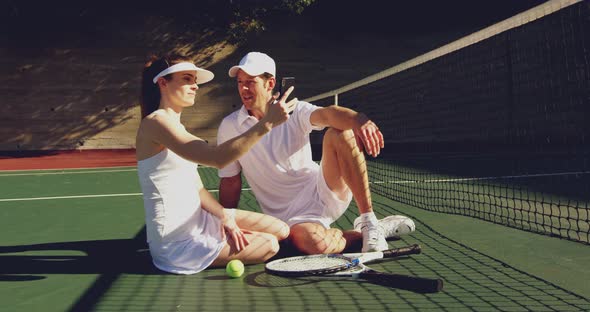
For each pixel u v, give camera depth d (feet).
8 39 45.29
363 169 10.00
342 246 10.18
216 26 47.67
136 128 47.14
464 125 45.06
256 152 10.70
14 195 20.99
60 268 9.95
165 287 8.63
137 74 47.14
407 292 8.13
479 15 50.90
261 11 47.73
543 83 38.88
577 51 33.47
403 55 50.70
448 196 19.02
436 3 50.60
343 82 49.98
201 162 8.61
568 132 38.09
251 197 19.25
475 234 12.39
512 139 42.01
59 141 46.01
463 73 44.80
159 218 9.27
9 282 9.02
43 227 14.23
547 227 13.19
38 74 45.75
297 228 10.19
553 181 22.20
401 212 15.62
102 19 46.60
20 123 45.52
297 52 49.32
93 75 46.50
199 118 47.57
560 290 8.09
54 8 45.83
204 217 9.85
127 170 31.94
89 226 14.32
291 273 8.43
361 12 49.93
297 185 10.91
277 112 8.40
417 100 45.37
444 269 9.39
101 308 7.63
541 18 11.53
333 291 8.25
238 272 9.07
